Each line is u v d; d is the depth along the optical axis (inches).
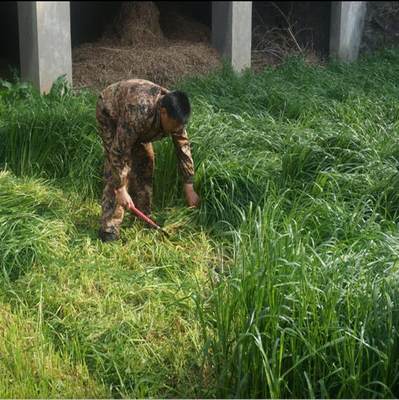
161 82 276.1
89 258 154.3
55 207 172.6
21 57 257.3
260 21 341.7
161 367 125.9
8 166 189.9
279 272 123.9
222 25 299.0
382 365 113.6
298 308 118.6
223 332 119.7
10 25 324.8
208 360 124.5
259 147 191.0
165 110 147.1
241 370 115.6
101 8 350.0
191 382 123.1
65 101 213.5
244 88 235.5
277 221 155.2
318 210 159.2
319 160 179.8
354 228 153.6
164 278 151.3
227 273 153.9
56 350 130.6
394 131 196.2
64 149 189.0
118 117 154.0
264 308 118.8
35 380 121.8
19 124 192.5
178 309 139.7
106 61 277.9
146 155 166.9
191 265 156.0
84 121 193.5
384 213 165.2
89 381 122.4
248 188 173.2
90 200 181.2
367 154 180.4
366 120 204.7
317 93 235.6
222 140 187.0
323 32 339.6
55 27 252.4
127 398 119.7
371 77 257.6
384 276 126.1
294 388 116.3
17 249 151.0
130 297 143.5
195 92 229.6
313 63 297.3
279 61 319.3
